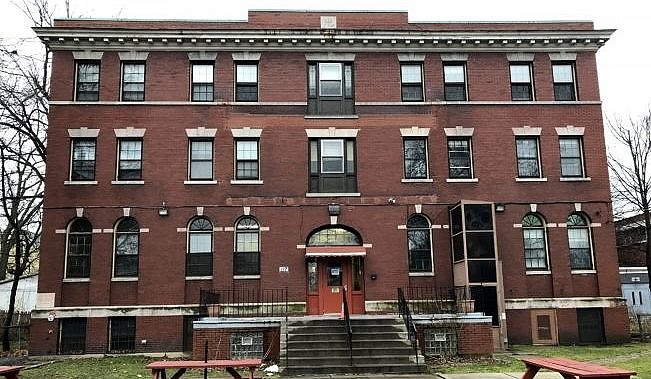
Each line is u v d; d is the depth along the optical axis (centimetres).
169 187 2509
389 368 1812
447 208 2562
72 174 2522
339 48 2655
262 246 2483
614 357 2092
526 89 2716
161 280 2434
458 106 2652
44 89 3041
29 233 3772
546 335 2494
